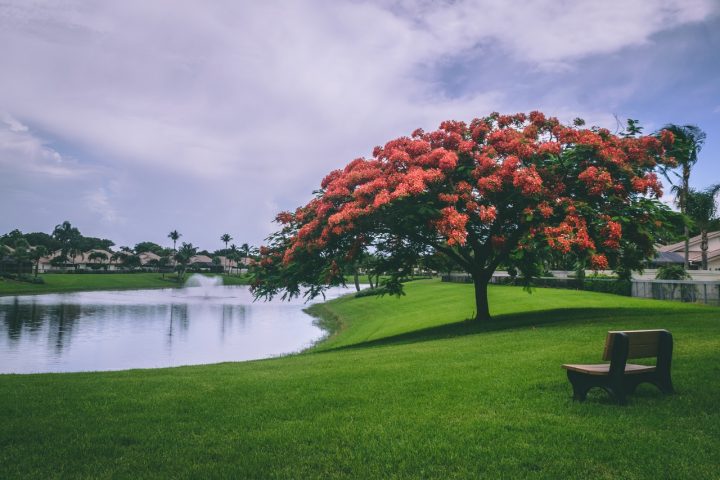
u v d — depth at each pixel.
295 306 72.25
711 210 44.16
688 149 22.44
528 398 8.44
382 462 6.01
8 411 8.84
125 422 8.00
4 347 35.03
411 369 11.55
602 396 8.35
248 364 15.48
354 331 38.59
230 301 83.94
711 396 8.01
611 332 7.79
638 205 20.70
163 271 193.75
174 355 31.66
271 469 5.93
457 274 78.50
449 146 22.62
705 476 5.29
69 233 197.12
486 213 19.73
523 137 21.28
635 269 23.14
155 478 5.78
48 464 6.25
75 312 61.78
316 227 22.22
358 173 21.66
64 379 12.44
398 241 25.50
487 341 16.34
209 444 6.87
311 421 7.75
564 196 21.27
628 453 5.90
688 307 26.27
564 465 5.68
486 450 6.18
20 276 116.19
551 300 35.94
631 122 22.42
